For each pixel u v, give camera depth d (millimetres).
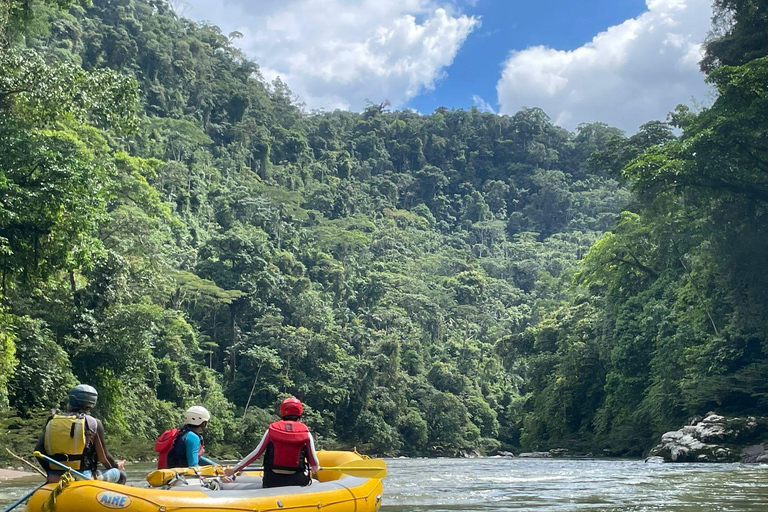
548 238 154625
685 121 53156
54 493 5758
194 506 6039
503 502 11797
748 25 40156
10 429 25297
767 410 33188
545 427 59375
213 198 96438
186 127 102250
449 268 122062
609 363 50062
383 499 12359
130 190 42938
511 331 107500
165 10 142375
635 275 50000
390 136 185625
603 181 175875
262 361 62500
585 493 13547
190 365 54938
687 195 42656
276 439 7129
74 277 35688
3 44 23141
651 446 41188
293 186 129375
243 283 69625
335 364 66812
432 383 80812
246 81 148000
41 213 20609
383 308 89062
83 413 6449
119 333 34188
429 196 171750
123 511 5773
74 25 98625
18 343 28781
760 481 16516
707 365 36406
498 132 194250
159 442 7445
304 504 6727
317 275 93562
